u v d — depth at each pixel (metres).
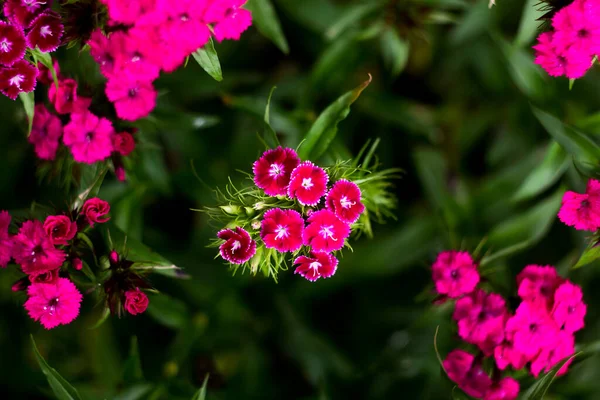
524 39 1.05
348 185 0.99
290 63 1.17
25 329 1.17
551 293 1.02
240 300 1.14
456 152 1.17
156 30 1.00
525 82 1.07
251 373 1.14
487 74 1.17
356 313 1.16
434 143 1.16
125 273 1.02
